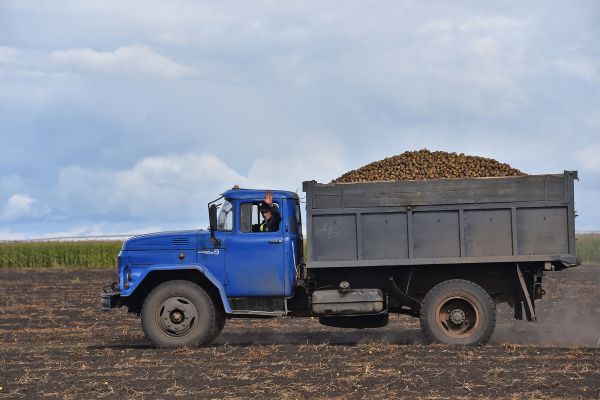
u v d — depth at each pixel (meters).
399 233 15.52
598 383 11.45
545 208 15.30
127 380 12.34
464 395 10.83
